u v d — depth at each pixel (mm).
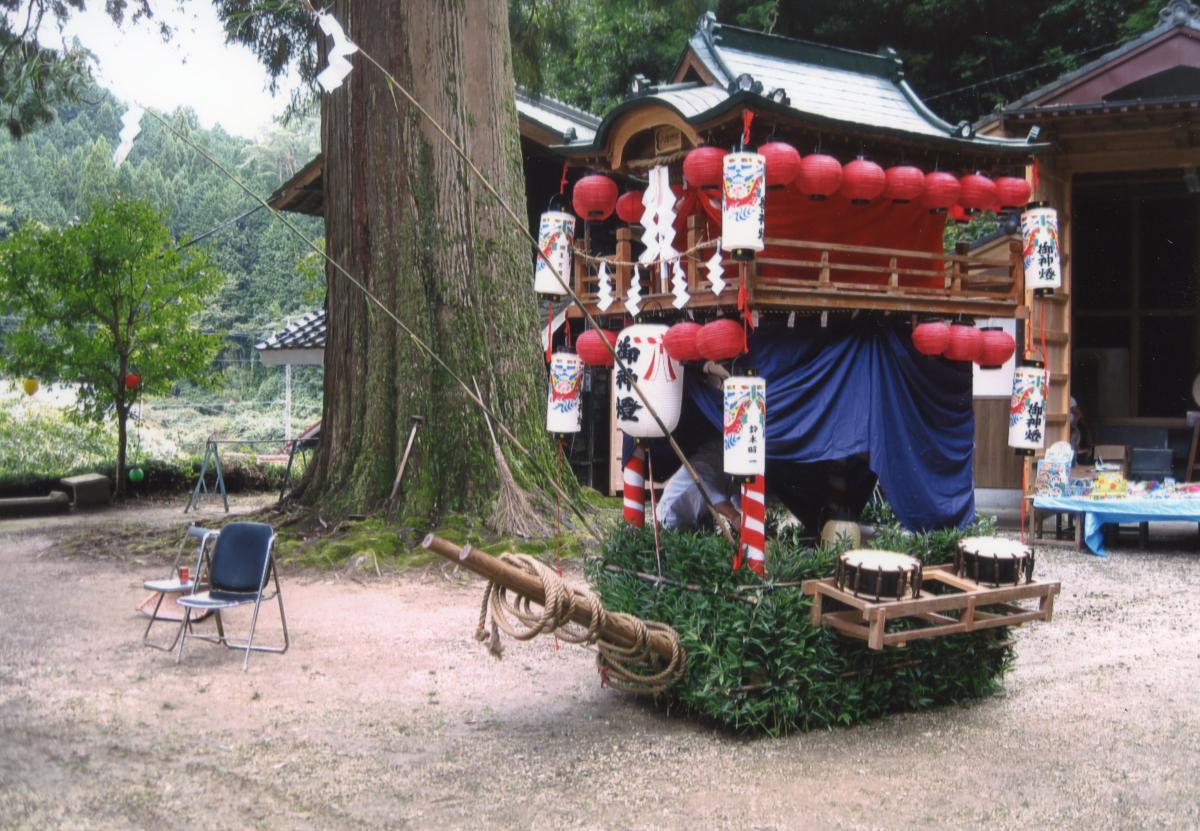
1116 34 20453
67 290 16672
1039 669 6801
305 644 7375
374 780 4781
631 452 6184
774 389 5430
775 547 5574
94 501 16797
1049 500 11602
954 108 21938
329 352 11688
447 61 10984
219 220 38688
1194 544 12055
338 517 10836
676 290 5492
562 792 4621
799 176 5270
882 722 5629
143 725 5602
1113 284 16828
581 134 15016
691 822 4285
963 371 6184
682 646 5297
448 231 10969
